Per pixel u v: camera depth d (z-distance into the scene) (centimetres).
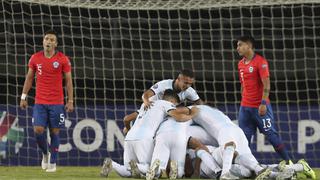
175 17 5472
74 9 5334
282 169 2895
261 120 3403
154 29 5453
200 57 5438
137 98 5325
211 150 3105
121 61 5338
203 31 5472
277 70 5397
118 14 5306
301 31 5472
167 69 5406
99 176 3309
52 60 3509
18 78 5122
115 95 5181
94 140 4472
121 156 4472
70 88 3559
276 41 5488
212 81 5381
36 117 3541
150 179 2873
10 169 3903
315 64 5088
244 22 5494
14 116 4388
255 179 2852
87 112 4494
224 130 3034
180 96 3328
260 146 4441
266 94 3316
